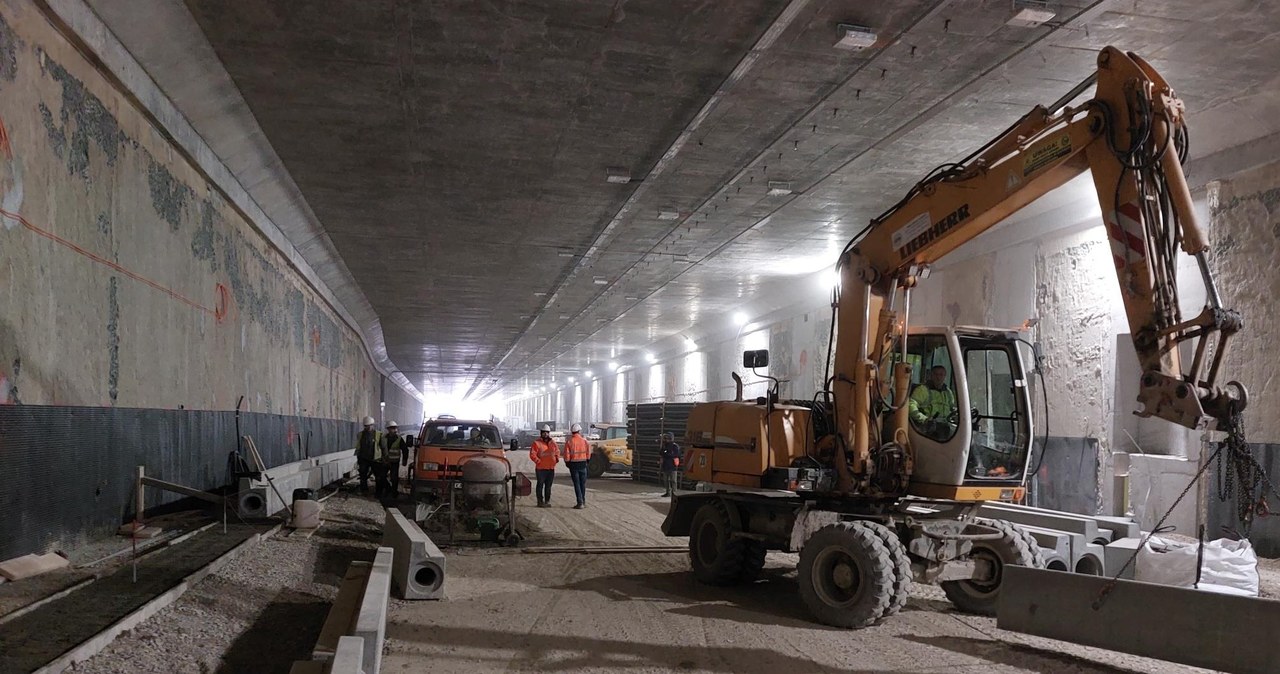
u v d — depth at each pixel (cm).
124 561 884
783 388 3394
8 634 601
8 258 764
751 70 1234
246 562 1002
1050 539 1015
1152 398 616
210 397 1415
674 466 2394
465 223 2216
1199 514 1377
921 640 781
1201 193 1425
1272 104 1251
